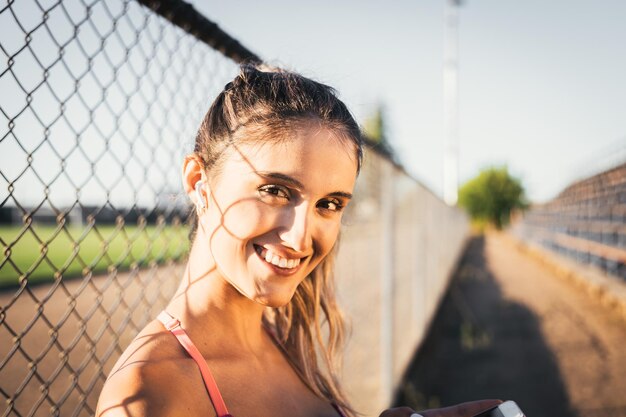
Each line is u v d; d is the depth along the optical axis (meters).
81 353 4.41
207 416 0.89
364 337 3.50
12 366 4.12
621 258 10.13
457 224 17.75
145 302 1.39
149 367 0.84
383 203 3.93
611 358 6.11
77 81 1.02
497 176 47.94
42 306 1.02
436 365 6.12
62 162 0.99
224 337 1.06
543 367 5.87
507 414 1.19
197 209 1.05
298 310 1.42
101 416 0.76
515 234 28.03
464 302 10.34
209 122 1.03
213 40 1.43
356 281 3.26
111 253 11.17
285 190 0.95
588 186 14.20
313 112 0.97
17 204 0.92
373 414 3.60
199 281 1.04
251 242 0.96
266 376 1.14
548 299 10.22
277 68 1.35
